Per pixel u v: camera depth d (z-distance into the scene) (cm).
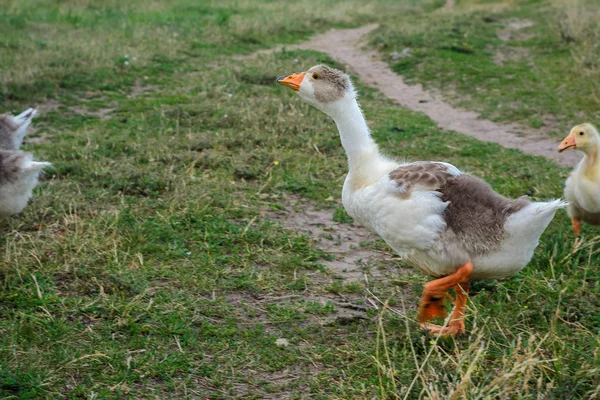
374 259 603
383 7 2489
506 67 1405
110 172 747
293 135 933
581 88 1218
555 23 1781
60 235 602
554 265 568
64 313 482
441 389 390
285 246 611
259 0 2488
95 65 1259
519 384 394
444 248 444
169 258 575
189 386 416
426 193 445
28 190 582
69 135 920
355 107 505
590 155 637
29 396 393
